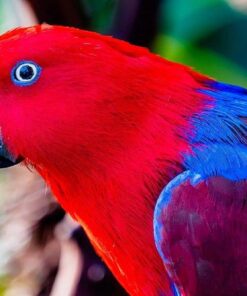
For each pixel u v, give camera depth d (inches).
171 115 37.3
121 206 37.4
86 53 37.3
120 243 37.6
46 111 37.3
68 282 41.3
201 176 37.2
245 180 37.2
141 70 37.3
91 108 37.2
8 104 37.4
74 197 37.7
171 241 37.2
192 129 37.4
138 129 37.3
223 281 37.3
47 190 41.4
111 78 37.2
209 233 37.1
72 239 41.3
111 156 37.3
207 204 37.2
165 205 37.2
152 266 37.6
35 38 37.3
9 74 37.3
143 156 37.3
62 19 41.9
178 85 37.5
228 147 37.3
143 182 37.3
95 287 41.3
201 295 37.5
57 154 37.4
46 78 37.3
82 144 37.3
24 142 37.5
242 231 37.1
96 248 38.4
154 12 42.1
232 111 37.5
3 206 42.1
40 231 41.9
